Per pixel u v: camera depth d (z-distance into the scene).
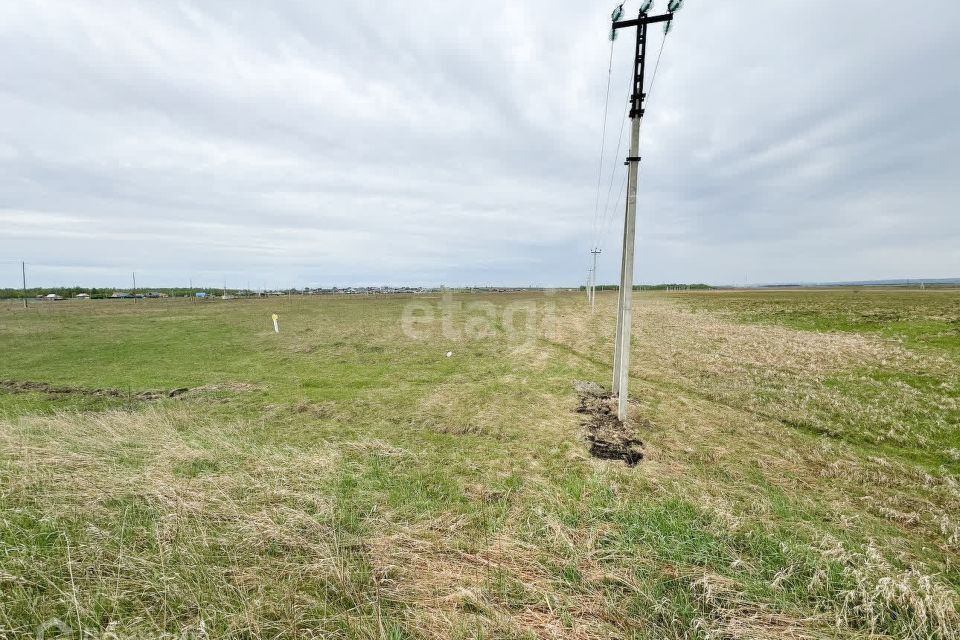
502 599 2.79
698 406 7.66
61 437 5.45
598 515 3.80
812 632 2.50
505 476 4.73
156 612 2.63
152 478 4.24
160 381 9.80
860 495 4.43
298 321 23.53
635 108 6.06
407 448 5.66
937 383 8.95
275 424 6.65
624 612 2.66
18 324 22.16
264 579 2.88
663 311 29.86
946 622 2.51
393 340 16.56
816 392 8.51
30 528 3.42
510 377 10.23
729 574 2.98
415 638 2.47
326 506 3.80
